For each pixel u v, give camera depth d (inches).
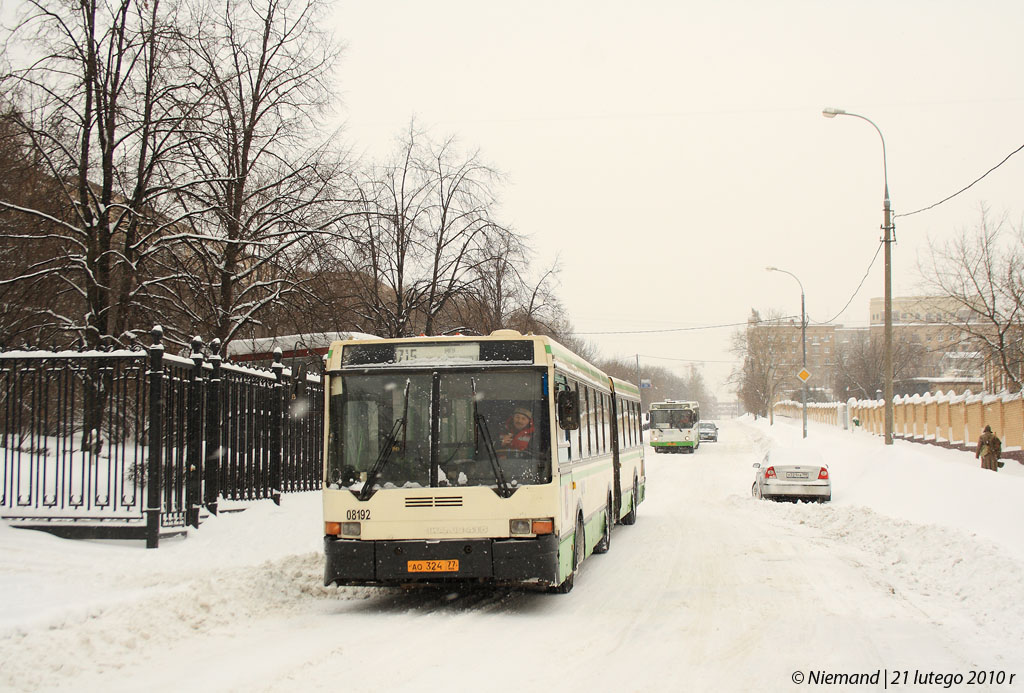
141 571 423.2
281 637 323.0
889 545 573.9
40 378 495.5
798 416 3922.2
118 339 717.3
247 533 524.7
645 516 860.0
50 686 254.1
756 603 397.1
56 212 759.7
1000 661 288.8
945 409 1535.4
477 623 354.3
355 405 389.7
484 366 389.1
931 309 1685.5
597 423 573.3
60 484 560.1
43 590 368.2
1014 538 510.3
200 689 249.8
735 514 860.6
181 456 516.1
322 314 874.1
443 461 380.2
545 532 374.3
